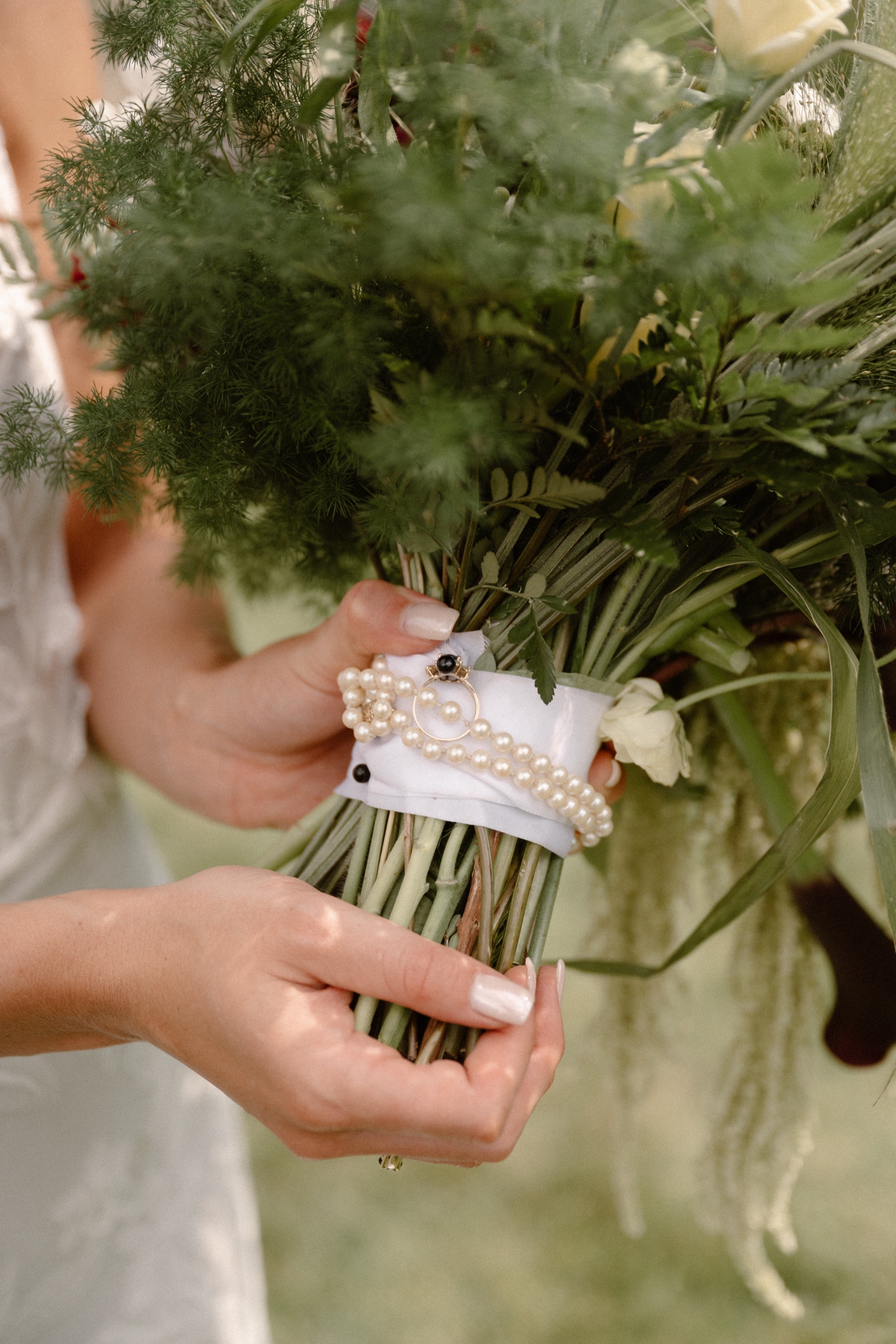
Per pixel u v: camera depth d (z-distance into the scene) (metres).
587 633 0.51
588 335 0.43
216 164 0.48
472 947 0.50
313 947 0.47
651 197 0.43
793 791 0.58
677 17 0.46
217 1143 0.77
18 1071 0.65
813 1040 0.58
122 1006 0.50
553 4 0.43
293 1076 0.46
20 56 0.64
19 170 0.65
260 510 0.56
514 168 0.43
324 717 0.61
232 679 0.64
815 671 0.58
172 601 0.69
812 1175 1.17
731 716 0.56
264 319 0.46
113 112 0.58
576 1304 1.09
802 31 0.44
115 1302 0.70
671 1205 1.17
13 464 0.53
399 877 0.50
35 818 0.65
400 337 0.46
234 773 0.66
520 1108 0.48
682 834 0.60
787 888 0.57
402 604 0.50
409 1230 1.16
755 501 0.52
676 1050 0.64
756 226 0.40
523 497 0.46
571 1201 1.18
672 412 0.46
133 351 0.50
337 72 0.44
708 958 1.27
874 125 0.45
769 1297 0.60
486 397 0.44
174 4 0.49
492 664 0.50
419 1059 0.48
